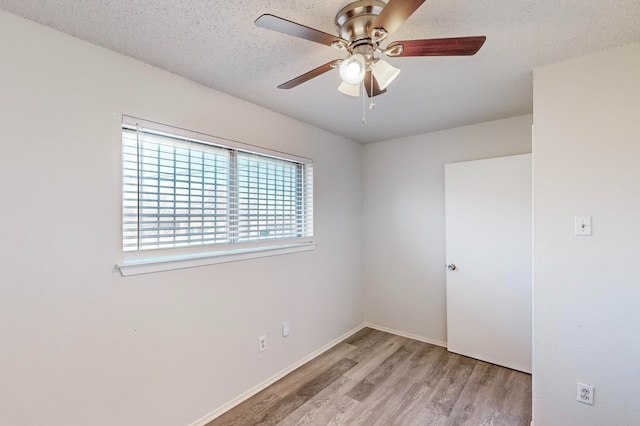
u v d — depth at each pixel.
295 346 2.73
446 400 2.22
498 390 2.35
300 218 2.91
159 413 1.78
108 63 1.61
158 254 1.84
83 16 1.35
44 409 1.39
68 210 1.47
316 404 2.18
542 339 1.85
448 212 3.04
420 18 1.39
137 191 1.75
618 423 1.65
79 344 1.49
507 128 2.80
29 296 1.36
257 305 2.38
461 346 2.96
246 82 2.02
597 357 1.70
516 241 2.68
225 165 2.24
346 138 3.46
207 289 2.04
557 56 1.74
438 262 3.21
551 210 1.83
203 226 2.08
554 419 1.82
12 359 1.32
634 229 1.62
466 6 1.31
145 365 1.73
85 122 1.53
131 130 1.73
